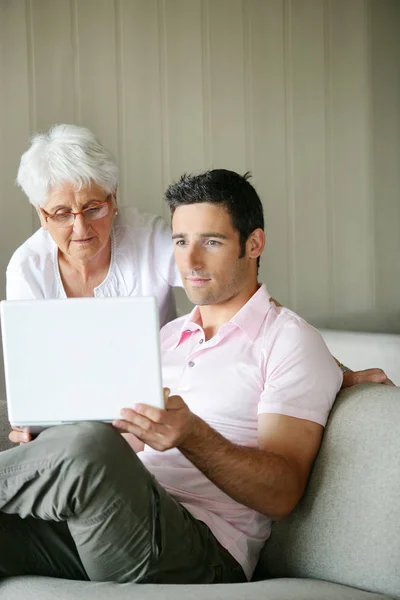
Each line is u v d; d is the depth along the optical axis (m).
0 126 3.32
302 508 1.57
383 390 1.59
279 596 1.32
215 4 3.70
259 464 1.47
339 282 4.06
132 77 3.56
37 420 1.39
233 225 1.68
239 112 3.78
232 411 1.64
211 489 1.62
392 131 4.14
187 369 1.71
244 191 1.70
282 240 3.91
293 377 1.58
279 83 3.86
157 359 1.38
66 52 3.43
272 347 1.64
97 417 1.39
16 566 1.47
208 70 3.71
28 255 2.18
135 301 1.38
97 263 2.20
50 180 1.98
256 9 3.79
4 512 1.45
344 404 1.60
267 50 3.82
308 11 3.91
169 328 1.88
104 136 3.52
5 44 3.32
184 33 3.65
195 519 1.53
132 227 2.26
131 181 3.58
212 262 1.68
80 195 2.00
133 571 1.41
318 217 3.99
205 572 1.50
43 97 3.39
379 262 4.14
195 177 1.70
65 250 2.07
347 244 4.07
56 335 1.38
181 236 1.70
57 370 1.39
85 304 1.38
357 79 4.03
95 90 3.49
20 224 3.37
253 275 1.76
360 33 4.02
